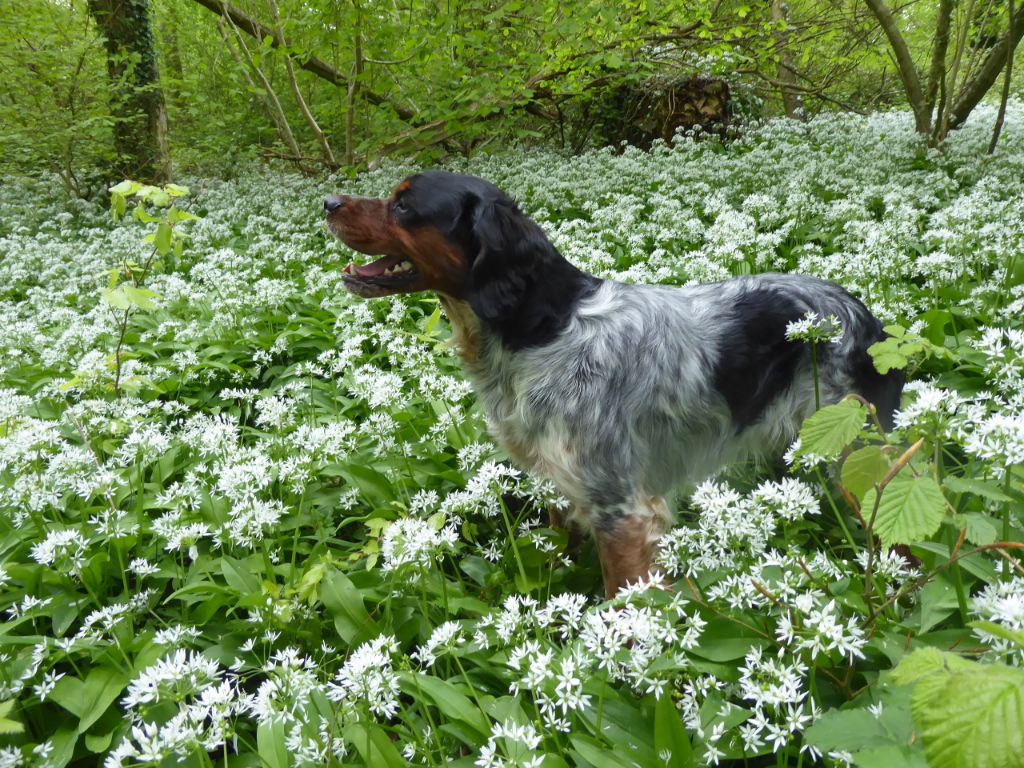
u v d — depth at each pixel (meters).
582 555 1.03
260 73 3.44
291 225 2.67
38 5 3.79
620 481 0.90
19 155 3.96
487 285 0.91
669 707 0.58
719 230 1.79
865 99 5.15
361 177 3.35
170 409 1.31
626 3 3.14
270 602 0.79
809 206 2.12
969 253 1.58
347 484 1.13
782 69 4.46
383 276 1.00
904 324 1.38
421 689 0.67
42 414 1.47
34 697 0.75
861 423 0.56
